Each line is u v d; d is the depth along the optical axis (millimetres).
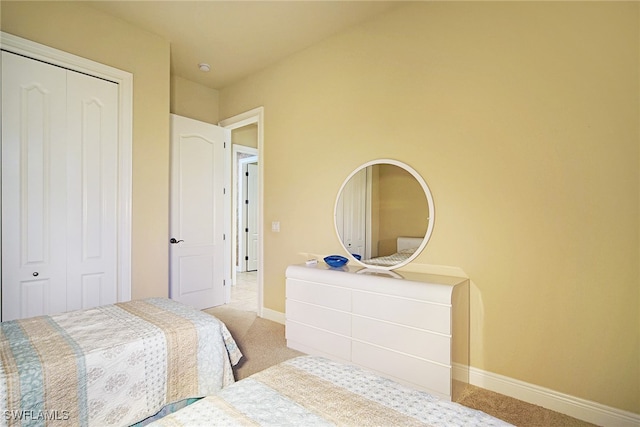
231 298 4496
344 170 2928
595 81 1801
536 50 1978
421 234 2438
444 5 2336
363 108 2795
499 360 2115
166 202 3051
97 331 1605
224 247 4195
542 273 1965
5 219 2238
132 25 2826
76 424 1300
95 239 2637
